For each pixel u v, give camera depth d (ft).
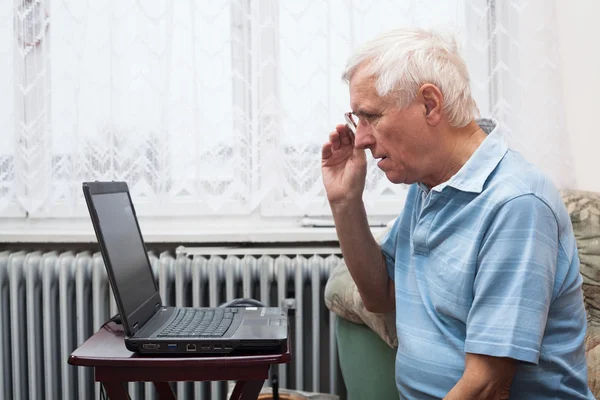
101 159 6.24
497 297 3.07
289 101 6.20
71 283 6.38
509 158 3.36
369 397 5.24
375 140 3.43
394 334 4.77
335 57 6.13
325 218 6.64
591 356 4.54
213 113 6.23
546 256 3.04
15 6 6.14
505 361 3.04
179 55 6.21
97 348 3.55
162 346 3.38
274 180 6.31
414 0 6.06
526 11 5.99
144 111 6.22
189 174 6.31
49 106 6.24
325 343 6.61
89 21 6.18
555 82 6.00
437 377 3.43
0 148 6.26
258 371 3.37
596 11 6.01
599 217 5.08
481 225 3.20
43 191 6.28
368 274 4.20
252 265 6.23
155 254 6.56
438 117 3.30
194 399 6.59
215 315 4.14
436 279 3.44
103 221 3.67
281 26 6.15
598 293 4.89
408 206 4.02
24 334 6.51
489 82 6.09
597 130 6.07
